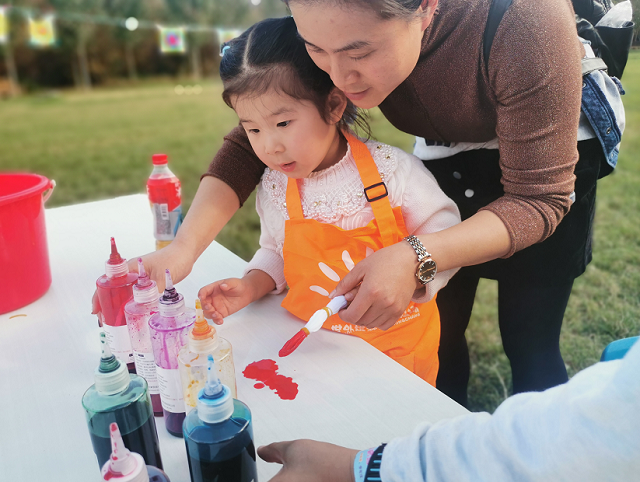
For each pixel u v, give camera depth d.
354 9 0.72
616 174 3.33
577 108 0.87
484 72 0.91
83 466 0.73
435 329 1.11
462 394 1.55
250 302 1.12
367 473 0.55
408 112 1.08
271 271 1.16
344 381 0.87
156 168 1.38
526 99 0.86
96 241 1.50
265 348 0.97
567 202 0.91
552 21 0.84
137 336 0.79
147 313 0.79
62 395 0.87
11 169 6.81
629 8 1.14
